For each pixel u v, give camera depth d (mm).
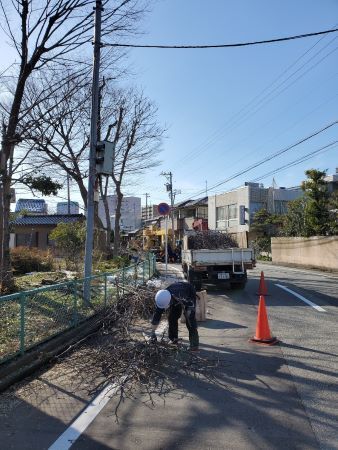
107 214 29234
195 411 4883
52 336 7582
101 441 4164
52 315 7758
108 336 8320
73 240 22531
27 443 4129
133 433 4332
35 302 7449
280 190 46312
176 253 35875
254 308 11758
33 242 38438
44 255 22375
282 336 8406
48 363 6750
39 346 6996
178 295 7422
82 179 24750
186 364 6590
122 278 12289
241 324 9656
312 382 5781
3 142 11086
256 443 4094
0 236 12086
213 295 14422
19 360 6254
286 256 34625
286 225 37562
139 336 8148
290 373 6160
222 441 4137
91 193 10648
